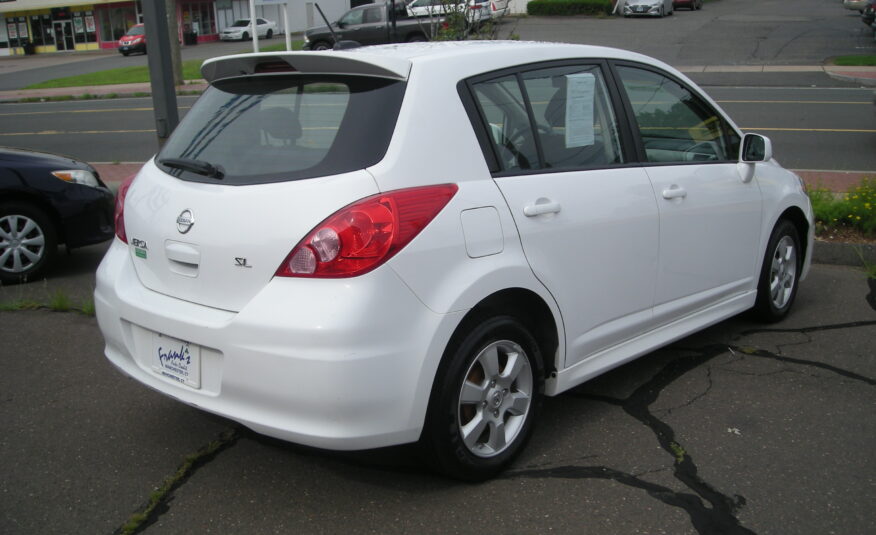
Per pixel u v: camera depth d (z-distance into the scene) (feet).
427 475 11.15
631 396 13.79
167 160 11.19
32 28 183.32
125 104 74.13
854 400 13.58
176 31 82.28
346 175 9.49
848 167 34.50
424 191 9.79
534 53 12.00
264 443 12.09
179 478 11.10
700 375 14.67
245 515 10.20
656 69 14.16
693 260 14.14
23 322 17.48
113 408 13.33
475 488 10.78
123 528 9.92
